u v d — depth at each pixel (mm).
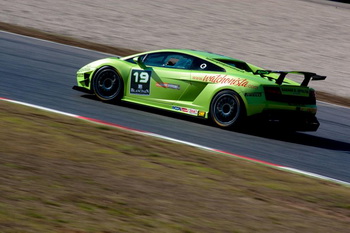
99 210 17672
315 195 23453
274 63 73938
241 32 93500
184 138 31172
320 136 38656
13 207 16656
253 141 33125
